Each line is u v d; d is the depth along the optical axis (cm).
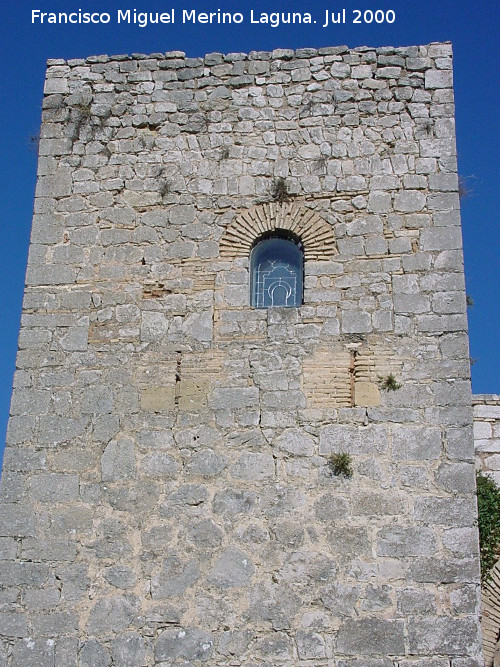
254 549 1235
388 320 1346
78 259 1441
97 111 1541
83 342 1383
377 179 1442
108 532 1262
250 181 1466
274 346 1348
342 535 1230
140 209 1466
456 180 1430
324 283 1381
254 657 1184
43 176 1504
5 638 1220
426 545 1216
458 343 1322
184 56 1566
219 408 1318
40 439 1325
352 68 1521
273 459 1280
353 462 1266
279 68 1536
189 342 1367
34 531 1272
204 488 1274
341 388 1312
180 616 1212
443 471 1252
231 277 1404
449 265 1373
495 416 1639
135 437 1313
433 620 1182
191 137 1507
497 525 1507
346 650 1176
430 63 1515
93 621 1220
